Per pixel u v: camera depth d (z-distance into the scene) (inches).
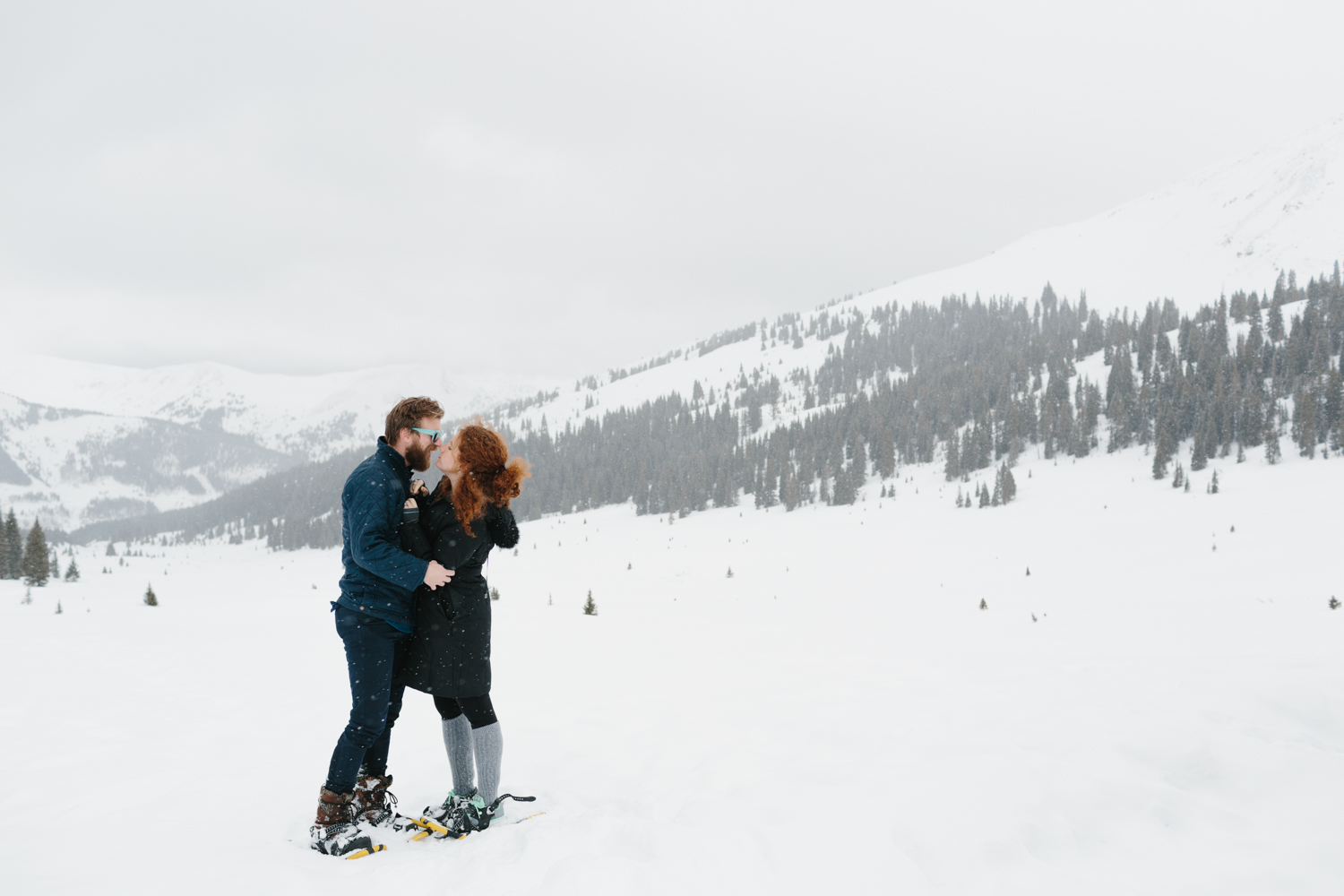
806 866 100.1
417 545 132.6
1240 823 109.3
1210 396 5241.1
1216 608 1865.2
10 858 113.7
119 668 480.4
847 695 263.4
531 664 491.2
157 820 138.2
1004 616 1913.1
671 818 125.0
